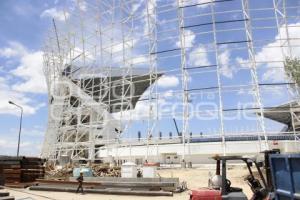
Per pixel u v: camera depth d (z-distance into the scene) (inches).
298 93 1545.3
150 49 1819.6
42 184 1080.2
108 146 2015.3
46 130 2534.5
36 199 788.6
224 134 1624.0
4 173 1123.9
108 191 909.2
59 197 836.0
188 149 1721.2
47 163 1791.3
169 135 1907.0
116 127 2129.7
